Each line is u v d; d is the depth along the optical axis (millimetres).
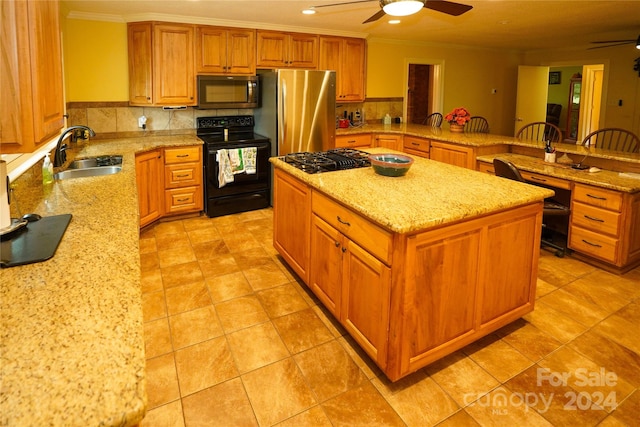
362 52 5660
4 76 1173
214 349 2301
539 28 5234
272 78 4617
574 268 3312
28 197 2170
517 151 4445
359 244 2084
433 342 2033
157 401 1911
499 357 2240
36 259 1345
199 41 4492
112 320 1015
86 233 1636
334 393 1977
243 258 3523
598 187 3156
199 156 4465
